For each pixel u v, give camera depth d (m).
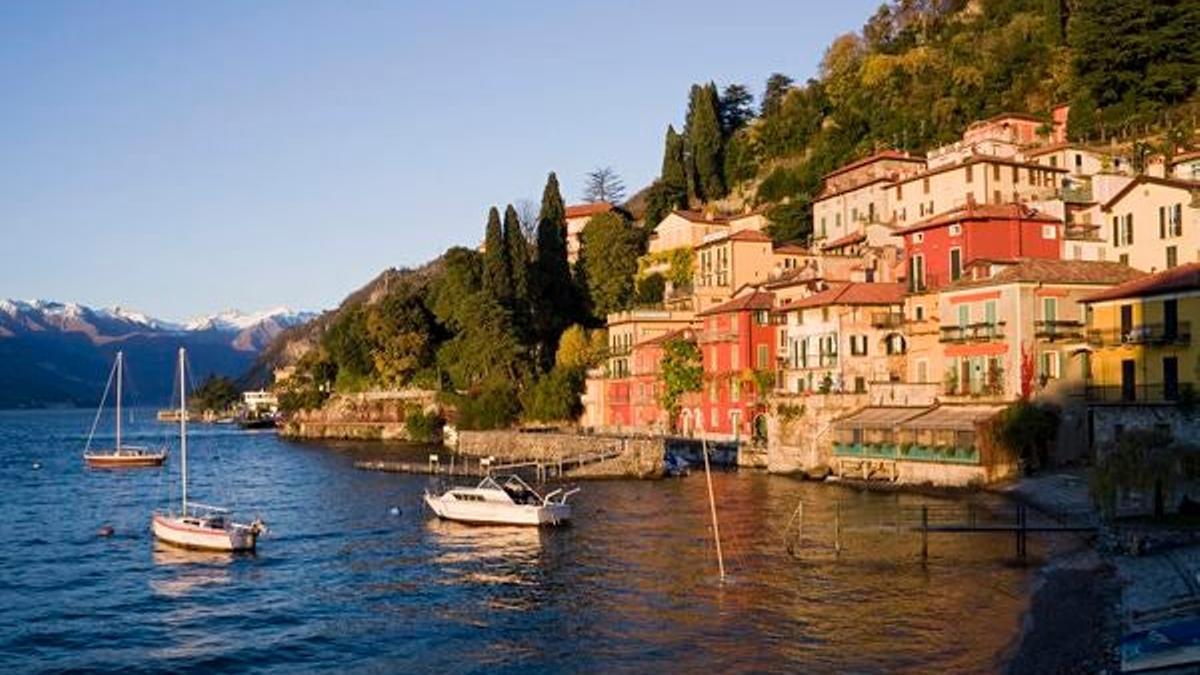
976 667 38.44
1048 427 78.38
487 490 81.75
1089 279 82.81
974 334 84.88
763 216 165.62
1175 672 33.41
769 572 55.62
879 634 43.38
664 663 41.41
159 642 49.06
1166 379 70.00
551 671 41.41
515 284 171.00
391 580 60.72
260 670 44.09
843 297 100.44
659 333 141.25
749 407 113.62
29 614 55.09
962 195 119.31
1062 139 133.50
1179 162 101.56
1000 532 61.72
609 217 178.62
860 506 75.50
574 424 150.12
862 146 164.62
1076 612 43.53
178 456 178.88
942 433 82.06
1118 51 127.19
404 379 195.00
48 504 108.50
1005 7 174.75
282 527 83.19
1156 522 55.81
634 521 76.25
